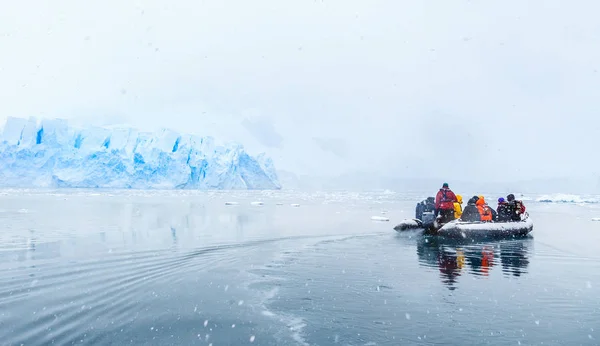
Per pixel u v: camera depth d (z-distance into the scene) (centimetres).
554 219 2345
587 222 2122
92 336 508
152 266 884
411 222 1512
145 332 523
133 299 652
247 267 884
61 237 1318
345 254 1037
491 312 602
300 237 1341
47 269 845
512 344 495
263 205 3522
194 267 878
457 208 1398
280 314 593
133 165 7250
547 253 1060
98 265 888
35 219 1947
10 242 1205
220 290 709
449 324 556
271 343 497
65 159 7156
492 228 1322
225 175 7756
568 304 636
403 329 539
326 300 658
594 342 499
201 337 512
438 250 1098
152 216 2188
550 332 529
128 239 1280
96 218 2025
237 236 1362
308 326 550
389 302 648
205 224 1780
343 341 504
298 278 792
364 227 1664
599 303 641
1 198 4047
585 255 1038
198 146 8144
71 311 594
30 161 7075
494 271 858
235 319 573
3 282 740
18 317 567
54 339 496
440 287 731
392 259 978
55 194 5078
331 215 2347
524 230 1411
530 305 632
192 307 620
